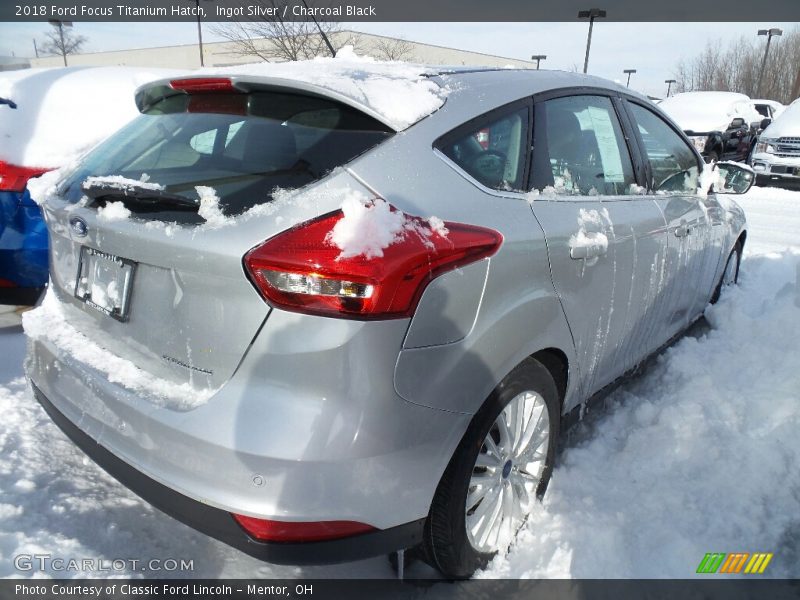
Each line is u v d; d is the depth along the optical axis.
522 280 1.95
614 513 2.35
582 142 2.54
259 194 1.67
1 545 2.02
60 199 2.19
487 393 1.85
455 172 1.88
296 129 1.84
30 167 3.49
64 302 2.21
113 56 46.69
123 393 1.78
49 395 2.07
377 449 1.59
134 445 1.73
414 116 1.87
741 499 2.40
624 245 2.54
